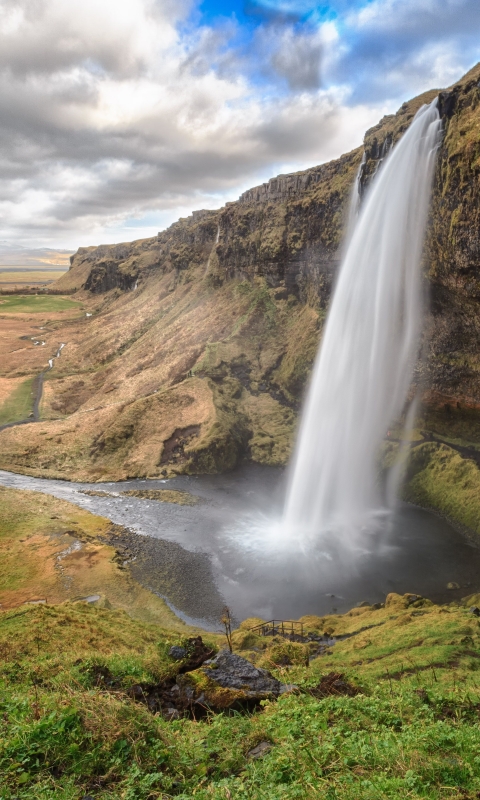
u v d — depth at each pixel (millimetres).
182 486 71438
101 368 132500
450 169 50719
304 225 99750
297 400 88625
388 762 9070
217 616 39844
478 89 49312
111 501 66312
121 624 29781
